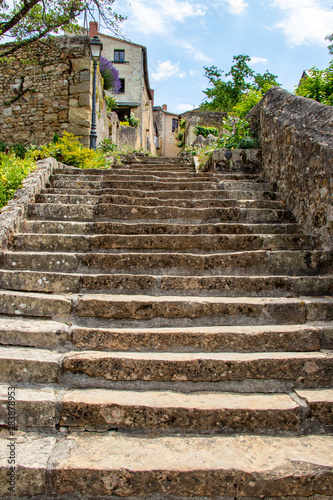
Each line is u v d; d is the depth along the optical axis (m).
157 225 3.88
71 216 4.18
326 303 2.78
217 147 7.42
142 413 2.02
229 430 2.03
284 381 2.29
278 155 4.93
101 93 10.95
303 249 3.65
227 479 1.72
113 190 4.82
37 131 9.40
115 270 3.30
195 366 2.27
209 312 2.74
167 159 11.62
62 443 1.93
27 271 3.05
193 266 3.34
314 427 2.06
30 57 9.41
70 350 2.48
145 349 2.47
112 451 1.86
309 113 4.24
